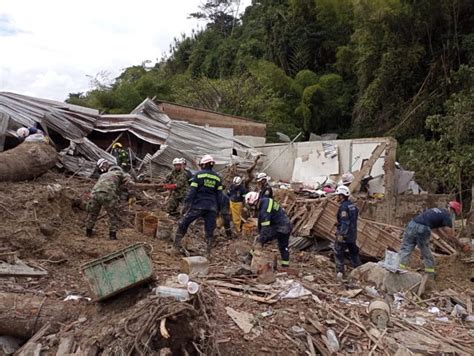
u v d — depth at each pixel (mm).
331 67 37281
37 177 11422
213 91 33750
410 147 24469
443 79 26453
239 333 6066
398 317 7555
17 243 8000
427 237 9336
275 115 32844
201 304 5727
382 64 28484
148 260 6137
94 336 5602
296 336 6332
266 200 9164
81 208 10484
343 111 33844
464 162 19812
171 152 17250
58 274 7520
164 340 5270
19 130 12617
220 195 9430
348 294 8227
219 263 9109
